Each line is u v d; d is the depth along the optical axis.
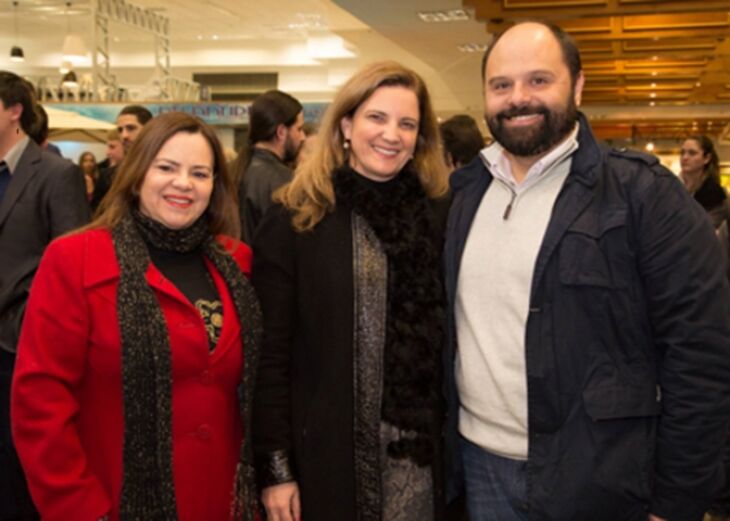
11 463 2.47
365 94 1.82
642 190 1.59
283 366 1.82
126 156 1.74
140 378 1.58
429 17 8.55
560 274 1.61
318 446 1.74
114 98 11.23
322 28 15.52
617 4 6.76
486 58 1.77
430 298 1.79
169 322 1.64
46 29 16.31
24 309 2.44
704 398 1.53
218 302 1.75
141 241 1.69
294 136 3.45
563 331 1.61
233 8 13.77
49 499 1.55
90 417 1.63
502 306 1.69
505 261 1.69
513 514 1.73
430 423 1.77
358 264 1.79
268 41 17.28
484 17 7.25
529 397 1.63
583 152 1.68
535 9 6.93
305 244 1.82
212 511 1.69
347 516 1.74
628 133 17.47
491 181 1.83
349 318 1.77
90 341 1.61
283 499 1.76
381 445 1.76
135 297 1.61
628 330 1.60
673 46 8.61
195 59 17.61
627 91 12.48
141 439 1.58
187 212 1.71
